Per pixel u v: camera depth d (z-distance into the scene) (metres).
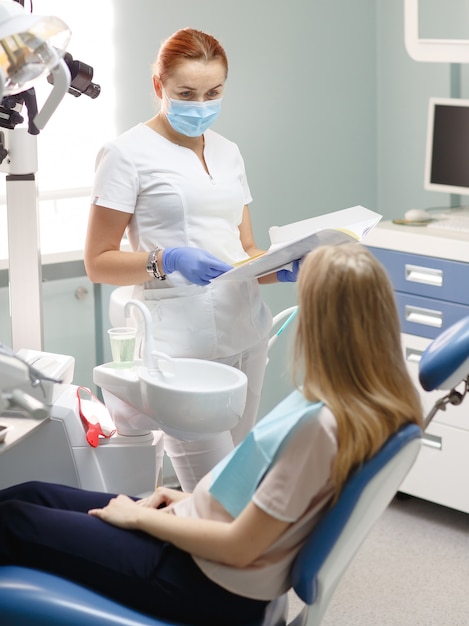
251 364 2.47
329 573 1.57
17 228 2.36
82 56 3.00
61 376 2.19
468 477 3.02
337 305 1.49
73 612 1.59
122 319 2.46
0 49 1.74
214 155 2.42
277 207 3.50
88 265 2.32
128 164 2.28
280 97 3.42
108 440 2.24
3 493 1.88
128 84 3.09
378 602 2.65
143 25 3.07
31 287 2.39
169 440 2.34
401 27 3.55
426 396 3.08
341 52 3.54
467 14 3.29
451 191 3.26
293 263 2.28
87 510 1.85
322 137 3.56
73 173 3.09
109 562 1.64
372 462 1.47
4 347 1.75
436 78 3.49
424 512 3.20
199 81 2.22
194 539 1.56
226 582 1.58
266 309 2.47
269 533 1.50
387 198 3.75
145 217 2.32
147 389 2.05
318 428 1.47
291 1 3.37
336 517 1.49
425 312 3.05
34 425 1.98
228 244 2.39
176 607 1.62
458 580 2.76
